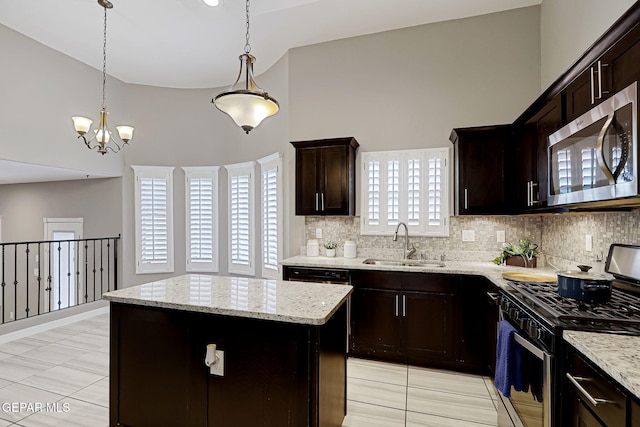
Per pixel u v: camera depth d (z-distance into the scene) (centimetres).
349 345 326
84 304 468
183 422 185
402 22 371
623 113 146
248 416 172
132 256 523
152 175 527
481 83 358
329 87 408
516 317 183
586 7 251
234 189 512
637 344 123
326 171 371
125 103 521
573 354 134
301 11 349
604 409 112
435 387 272
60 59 435
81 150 461
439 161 365
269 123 465
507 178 309
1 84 377
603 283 163
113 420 201
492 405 247
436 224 364
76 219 544
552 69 315
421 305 306
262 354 170
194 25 374
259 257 484
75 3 336
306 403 162
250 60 235
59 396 258
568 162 199
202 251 532
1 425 222
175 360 187
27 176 511
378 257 384
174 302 186
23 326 391
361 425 223
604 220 230
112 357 201
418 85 376
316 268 339
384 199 382
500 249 348
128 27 379
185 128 537
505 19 353
